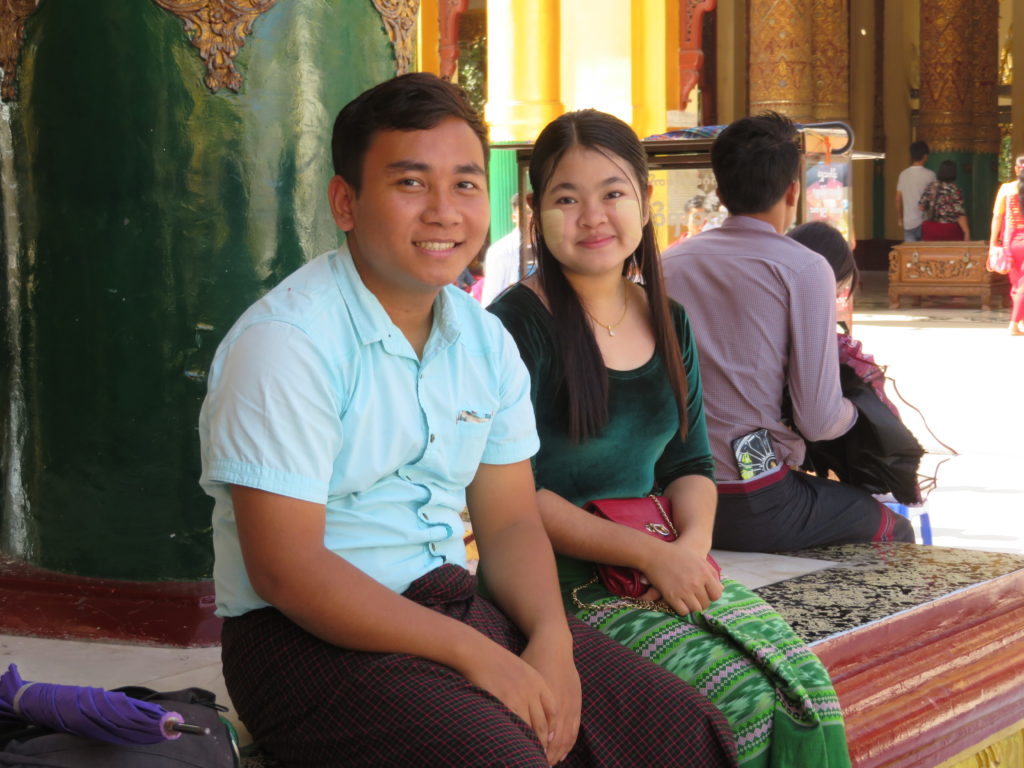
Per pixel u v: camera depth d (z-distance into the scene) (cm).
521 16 855
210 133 323
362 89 349
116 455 331
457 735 203
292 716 217
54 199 330
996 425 872
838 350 389
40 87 327
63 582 332
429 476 236
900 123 2933
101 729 197
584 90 900
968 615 341
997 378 1091
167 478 330
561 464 290
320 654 217
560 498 283
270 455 210
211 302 328
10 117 335
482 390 240
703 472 308
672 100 1073
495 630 237
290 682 218
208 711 216
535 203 291
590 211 281
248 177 328
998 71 2709
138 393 329
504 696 215
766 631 268
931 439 826
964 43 2623
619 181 283
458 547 245
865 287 2395
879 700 305
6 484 354
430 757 204
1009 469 728
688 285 384
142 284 327
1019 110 2856
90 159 325
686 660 264
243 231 329
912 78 2920
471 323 243
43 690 201
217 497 225
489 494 253
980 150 2692
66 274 331
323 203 342
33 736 201
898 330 1534
